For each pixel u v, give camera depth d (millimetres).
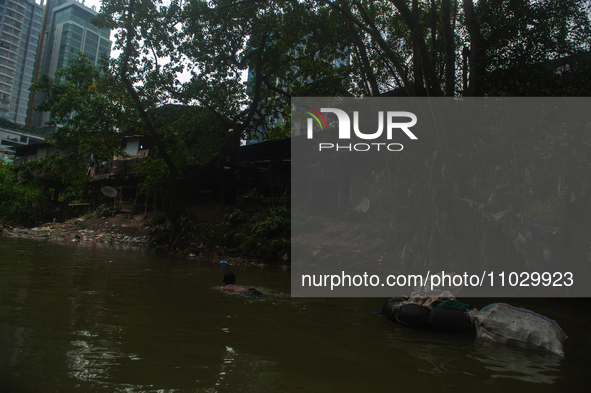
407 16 10211
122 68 14844
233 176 23828
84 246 15805
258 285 8883
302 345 4273
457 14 13461
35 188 28594
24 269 8289
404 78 10977
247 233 16578
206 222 18828
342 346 4336
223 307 5992
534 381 3518
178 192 18750
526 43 10547
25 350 3459
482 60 10867
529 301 8281
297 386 3086
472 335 5191
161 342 4004
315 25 13914
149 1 13852
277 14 14781
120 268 9797
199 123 17516
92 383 2859
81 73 16344
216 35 14992
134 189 27484
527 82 10508
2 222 23422
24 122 79062
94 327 4359
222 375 3209
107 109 16344
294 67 17797
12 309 4844
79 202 30703
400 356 4090
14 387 2697
